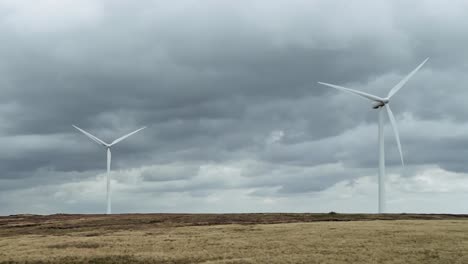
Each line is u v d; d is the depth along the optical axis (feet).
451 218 335.47
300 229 253.44
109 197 464.65
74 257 186.09
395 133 387.14
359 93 400.88
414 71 398.62
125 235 251.60
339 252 186.09
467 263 167.22
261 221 321.93
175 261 176.76
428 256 177.27
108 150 471.62
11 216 458.09
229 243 212.84
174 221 335.26
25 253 197.47
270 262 169.07
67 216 434.30
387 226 259.19
